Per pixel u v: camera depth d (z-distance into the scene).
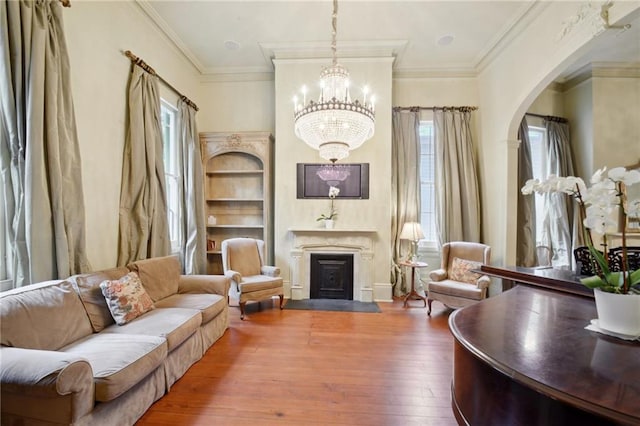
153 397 2.00
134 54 3.33
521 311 1.62
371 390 2.18
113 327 2.27
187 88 4.59
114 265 3.00
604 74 4.50
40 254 2.08
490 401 1.17
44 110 2.14
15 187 2.06
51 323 1.85
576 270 2.17
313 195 4.49
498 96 4.25
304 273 4.47
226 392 2.15
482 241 4.69
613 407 0.82
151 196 3.29
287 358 2.65
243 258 4.15
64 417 1.41
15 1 1.99
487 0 3.30
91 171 2.73
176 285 3.25
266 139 4.67
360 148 4.45
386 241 4.41
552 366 1.04
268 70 4.96
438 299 3.74
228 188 4.99
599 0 2.59
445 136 4.72
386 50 4.33
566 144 4.77
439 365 2.54
